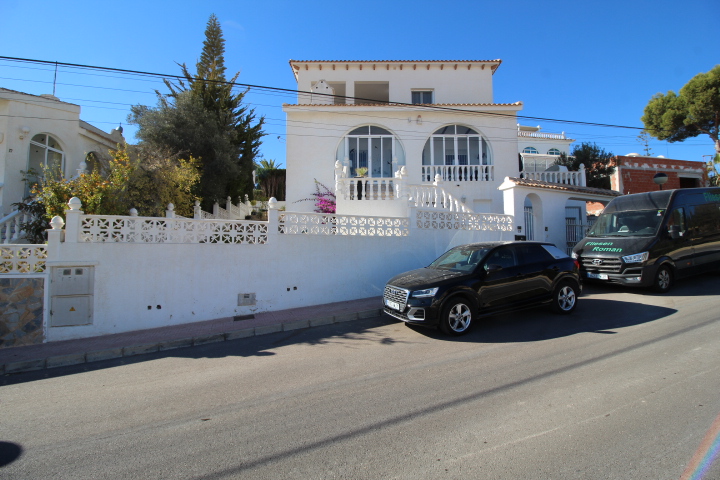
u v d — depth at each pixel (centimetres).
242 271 902
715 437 320
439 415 382
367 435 349
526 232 1346
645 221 988
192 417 410
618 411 372
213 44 2597
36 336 759
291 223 944
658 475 275
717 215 1071
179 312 854
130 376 568
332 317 817
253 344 702
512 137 1761
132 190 1055
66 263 785
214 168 1673
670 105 2138
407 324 773
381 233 1023
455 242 1101
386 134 1755
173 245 856
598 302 862
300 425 376
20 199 1309
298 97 1902
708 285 992
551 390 427
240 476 295
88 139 1588
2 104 1301
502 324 729
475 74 1992
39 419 425
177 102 1719
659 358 507
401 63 1953
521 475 280
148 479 299
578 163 2189
